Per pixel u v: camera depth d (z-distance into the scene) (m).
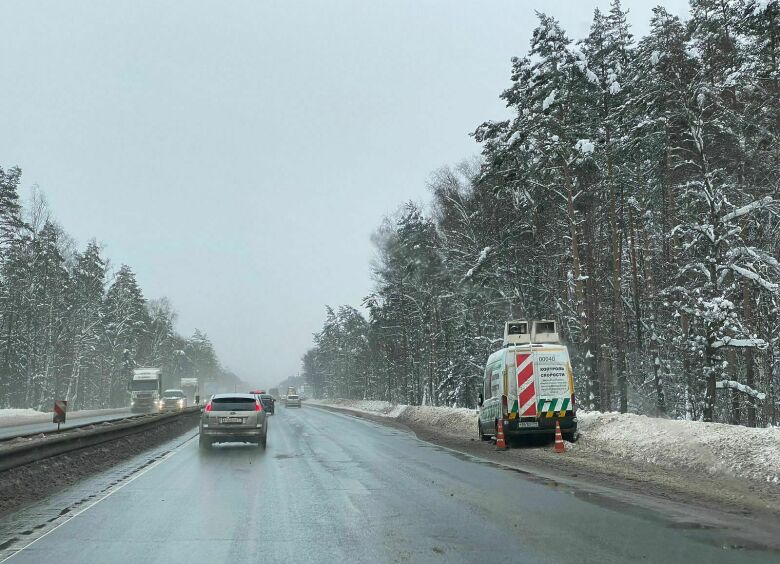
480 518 8.48
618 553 6.55
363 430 30.19
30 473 11.62
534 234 36.22
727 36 27.75
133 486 11.79
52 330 67.19
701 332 25.16
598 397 28.80
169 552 6.77
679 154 30.86
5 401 61.97
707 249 25.45
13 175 52.28
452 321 46.72
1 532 7.82
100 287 72.94
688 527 7.82
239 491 11.11
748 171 28.20
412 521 8.32
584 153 29.55
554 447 19.14
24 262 59.03
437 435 26.78
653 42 31.48
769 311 28.56
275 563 6.30
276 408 74.81
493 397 21.31
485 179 33.84
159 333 111.50
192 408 39.72
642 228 35.72
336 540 7.27
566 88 30.33
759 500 9.83
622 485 11.55
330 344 130.38
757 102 27.36
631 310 38.44
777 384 28.41
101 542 7.25
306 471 14.05
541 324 21.72
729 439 13.72
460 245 42.81
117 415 50.94
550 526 7.92
